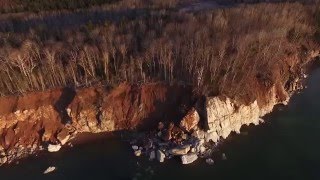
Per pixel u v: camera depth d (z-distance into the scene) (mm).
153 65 102938
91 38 111312
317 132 95500
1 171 89438
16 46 110875
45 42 110812
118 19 126062
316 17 137875
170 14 127750
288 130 96812
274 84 106312
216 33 110375
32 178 86562
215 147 91938
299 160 86688
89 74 103812
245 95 99125
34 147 96750
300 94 112125
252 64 104312
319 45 132125
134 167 87438
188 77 99438
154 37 109312
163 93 99312
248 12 127312
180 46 104250
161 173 84938
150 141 93312
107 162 89688
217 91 96438
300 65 123250
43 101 101375
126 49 106875
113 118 99812
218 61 99062
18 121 99625
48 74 103188
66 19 136750
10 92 101938
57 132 98688
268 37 110625
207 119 92938
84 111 98938
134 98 100312
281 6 138625
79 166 89125
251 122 100250
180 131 94000
